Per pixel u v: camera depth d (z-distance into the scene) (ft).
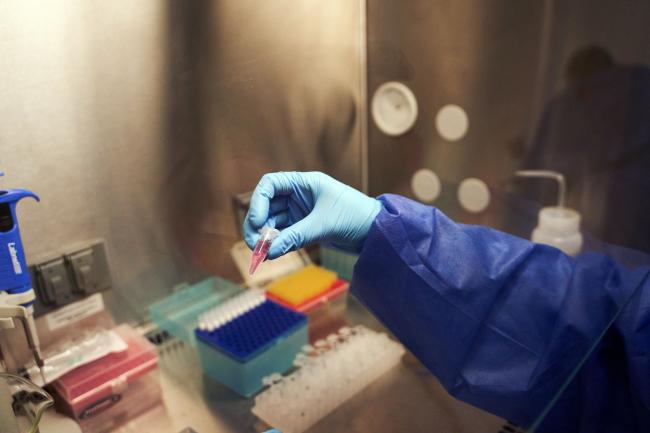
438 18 4.34
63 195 3.40
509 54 4.04
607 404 2.79
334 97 4.80
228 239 4.36
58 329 3.61
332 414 3.37
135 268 3.87
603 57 3.62
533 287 2.72
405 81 4.75
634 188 3.75
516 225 4.42
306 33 4.40
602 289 2.74
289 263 4.88
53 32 3.11
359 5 4.71
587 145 3.88
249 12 3.97
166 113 3.72
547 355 2.64
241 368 3.52
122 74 3.44
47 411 3.34
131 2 3.36
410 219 2.69
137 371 3.52
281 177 2.88
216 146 4.07
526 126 4.13
